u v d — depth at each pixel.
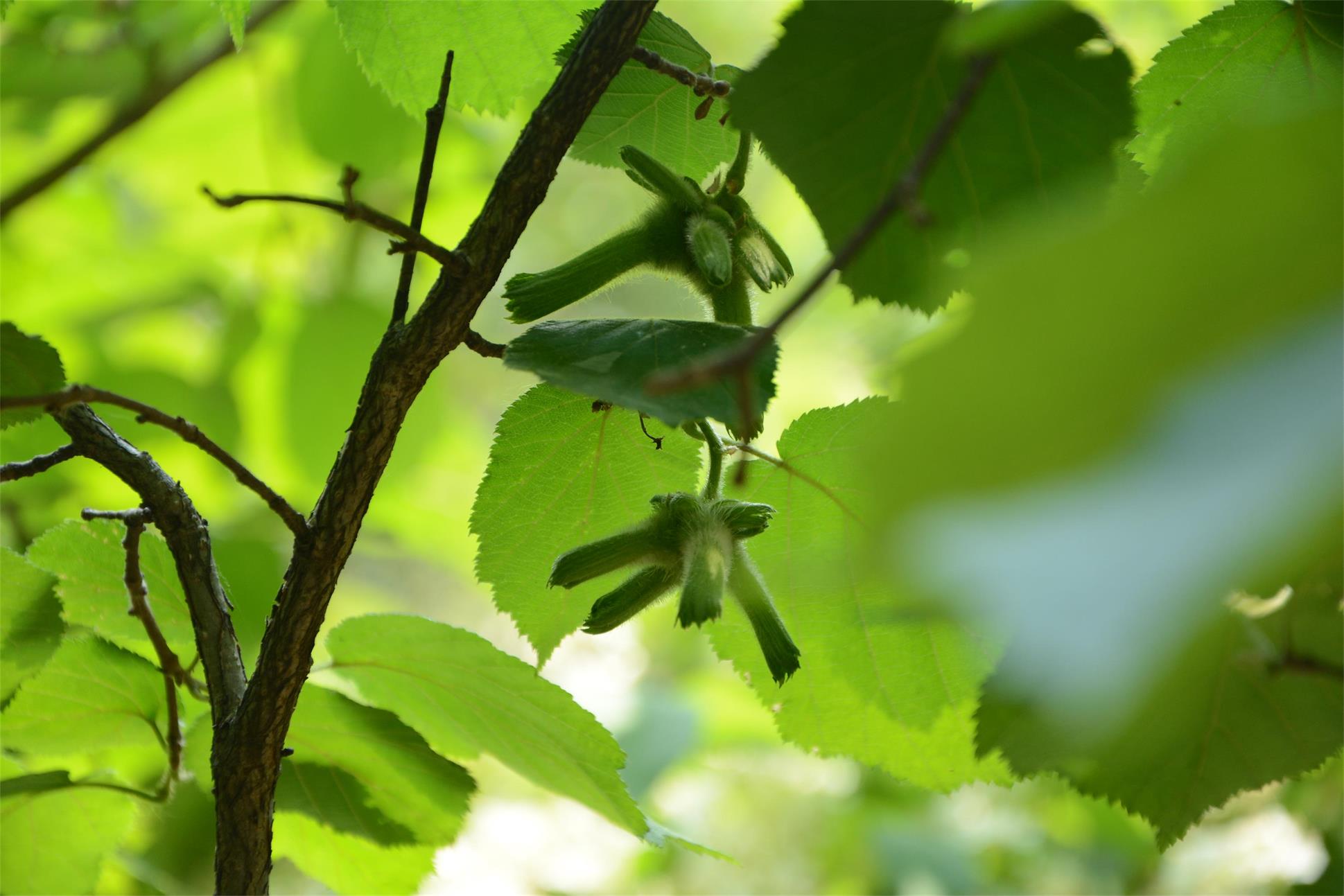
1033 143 1.55
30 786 1.66
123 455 1.62
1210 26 1.60
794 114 1.55
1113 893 2.77
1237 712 1.59
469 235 1.58
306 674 1.59
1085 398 0.64
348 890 1.70
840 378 3.40
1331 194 0.70
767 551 1.65
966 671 1.65
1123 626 0.48
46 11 2.07
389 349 1.58
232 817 1.60
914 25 1.54
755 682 1.67
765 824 2.97
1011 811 2.91
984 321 0.69
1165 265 0.68
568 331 1.58
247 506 2.30
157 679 1.67
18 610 1.63
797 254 3.52
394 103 1.71
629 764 2.42
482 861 2.93
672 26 1.65
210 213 2.68
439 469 2.64
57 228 2.68
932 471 0.64
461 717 1.67
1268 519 0.48
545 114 1.58
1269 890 2.37
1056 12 1.53
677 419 1.56
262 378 2.55
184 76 2.26
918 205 1.50
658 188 1.61
